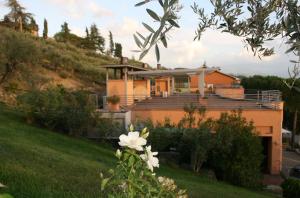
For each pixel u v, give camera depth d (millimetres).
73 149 17891
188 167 22453
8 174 8438
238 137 22000
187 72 31719
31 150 12945
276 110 26609
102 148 21109
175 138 22500
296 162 36406
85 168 11945
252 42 2889
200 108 22828
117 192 3010
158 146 21984
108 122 23422
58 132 22812
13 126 19891
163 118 27078
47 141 18031
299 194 19750
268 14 2775
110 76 47219
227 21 2857
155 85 44781
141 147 2740
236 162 21859
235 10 2852
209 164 23688
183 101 30938
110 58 66312
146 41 2217
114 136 23609
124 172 2785
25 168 9633
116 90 31594
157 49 2227
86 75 48938
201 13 2879
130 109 27266
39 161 11312
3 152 11344
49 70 45375
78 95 23422
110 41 85312
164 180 3619
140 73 32219
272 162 26891
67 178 9680
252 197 16656
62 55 49062
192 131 21906
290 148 46875
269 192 22188
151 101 32156
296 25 2648
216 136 21719
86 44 78250
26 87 34312
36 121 23297
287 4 2680
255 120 26656
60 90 24719
